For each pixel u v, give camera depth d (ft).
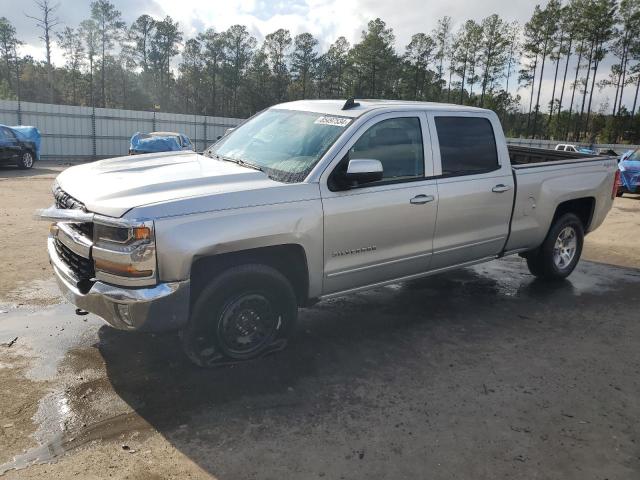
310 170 13.30
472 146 16.80
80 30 262.88
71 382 12.15
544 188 18.93
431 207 15.43
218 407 11.41
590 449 10.50
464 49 252.62
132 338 14.51
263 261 13.06
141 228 10.67
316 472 9.48
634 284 21.86
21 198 39.22
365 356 14.24
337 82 289.94
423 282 21.11
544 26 237.45
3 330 14.78
